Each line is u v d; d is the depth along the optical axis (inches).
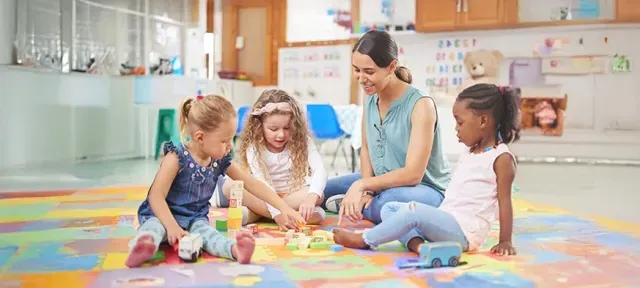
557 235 82.1
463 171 71.3
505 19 234.2
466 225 68.1
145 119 227.1
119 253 68.4
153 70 241.9
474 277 59.5
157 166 189.9
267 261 65.3
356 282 57.4
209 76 270.4
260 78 279.9
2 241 74.8
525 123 240.4
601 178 171.2
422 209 67.3
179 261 64.6
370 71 79.7
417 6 247.4
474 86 68.9
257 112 90.8
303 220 82.0
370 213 89.4
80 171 171.3
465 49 249.6
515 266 63.9
